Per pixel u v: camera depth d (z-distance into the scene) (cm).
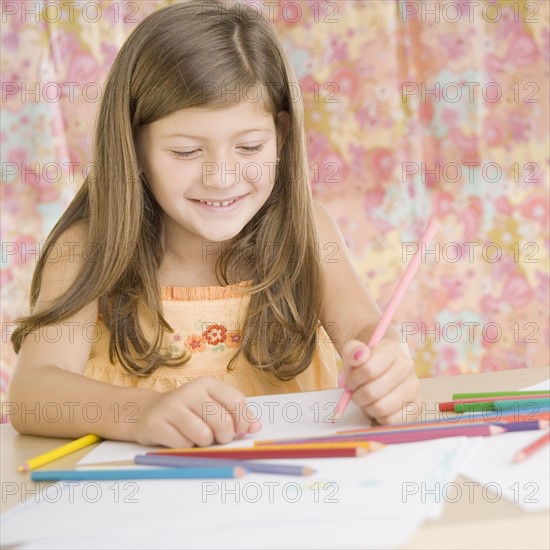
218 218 134
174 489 79
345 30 298
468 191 312
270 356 150
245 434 102
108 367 150
